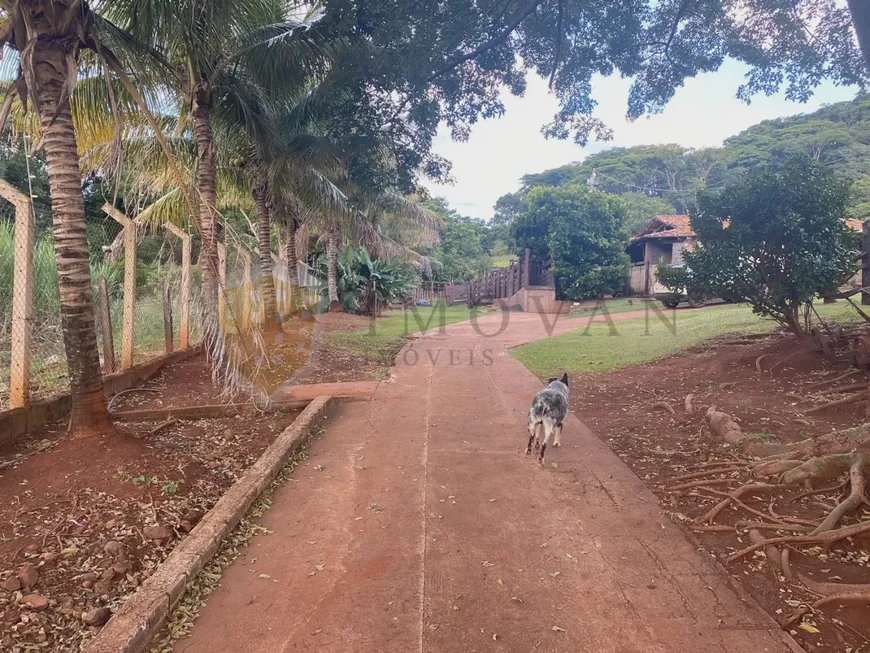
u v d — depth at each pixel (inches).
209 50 282.2
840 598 112.7
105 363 276.4
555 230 984.9
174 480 166.1
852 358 253.0
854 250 273.3
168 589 112.4
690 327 466.9
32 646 100.3
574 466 194.5
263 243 460.4
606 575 125.0
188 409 244.7
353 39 299.9
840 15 272.8
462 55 317.7
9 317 251.8
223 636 104.9
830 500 153.8
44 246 302.4
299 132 427.5
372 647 101.1
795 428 203.6
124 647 95.3
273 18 331.3
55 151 165.8
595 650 100.2
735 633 104.7
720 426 211.3
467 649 100.4
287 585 121.9
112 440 174.2
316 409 255.9
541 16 316.8
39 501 145.7
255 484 167.5
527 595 117.3
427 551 136.0
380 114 337.4
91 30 181.5
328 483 180.7
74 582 118.5
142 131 374.0
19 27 163.9
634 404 274.5
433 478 183.6
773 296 275.7
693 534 144.8
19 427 195.9
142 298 417.1
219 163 454.0
